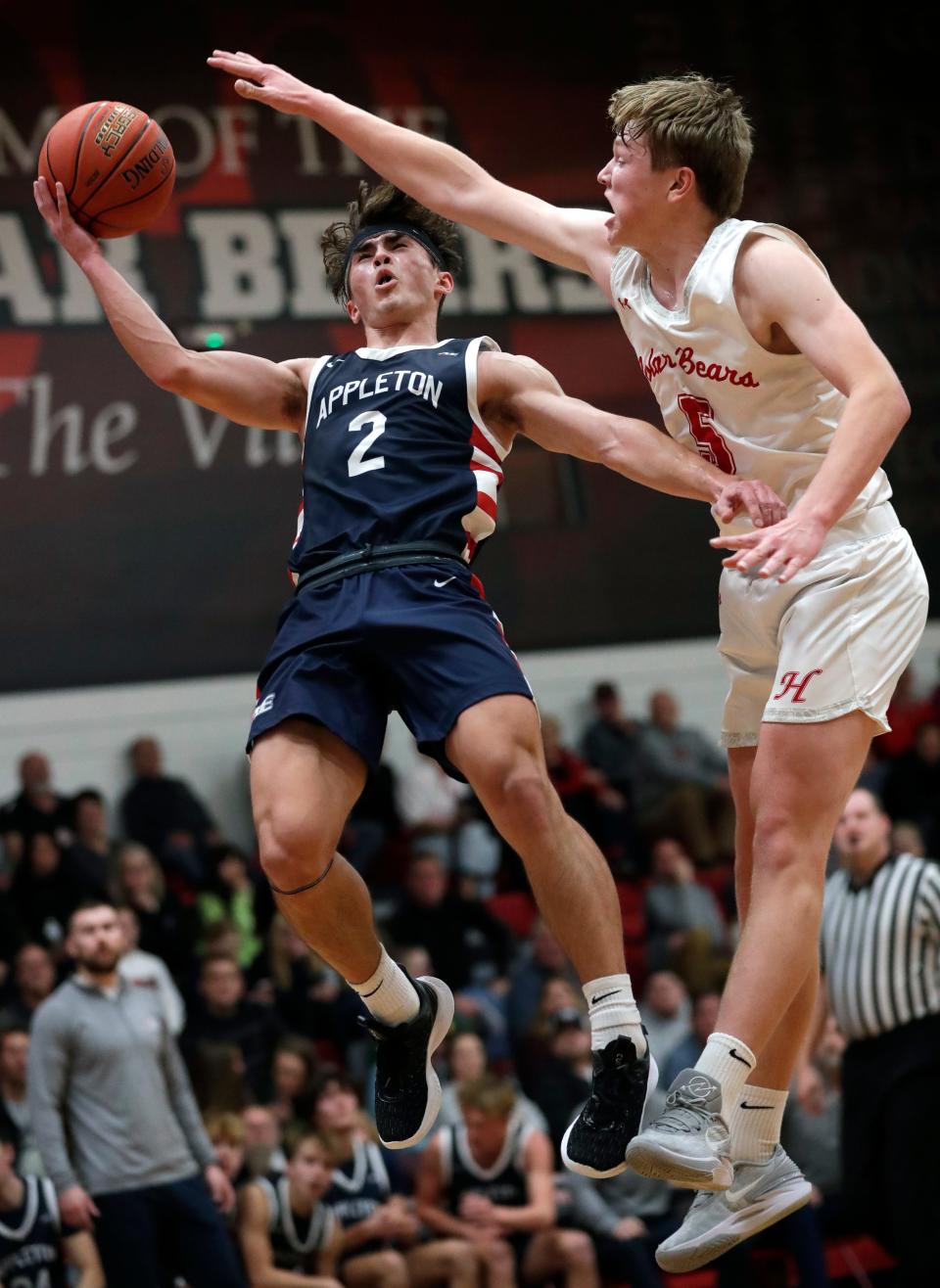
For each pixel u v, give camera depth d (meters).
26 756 12.77
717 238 3.54
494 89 16.02
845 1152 7.36
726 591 3.74
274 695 3.69
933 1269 7.00
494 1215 8.08
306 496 3.91
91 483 14.51
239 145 15.22
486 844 13.01
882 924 7.12
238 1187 8.03
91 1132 7.24
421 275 4.10
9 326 14.36
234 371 4.06
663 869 11.99
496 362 3.86
